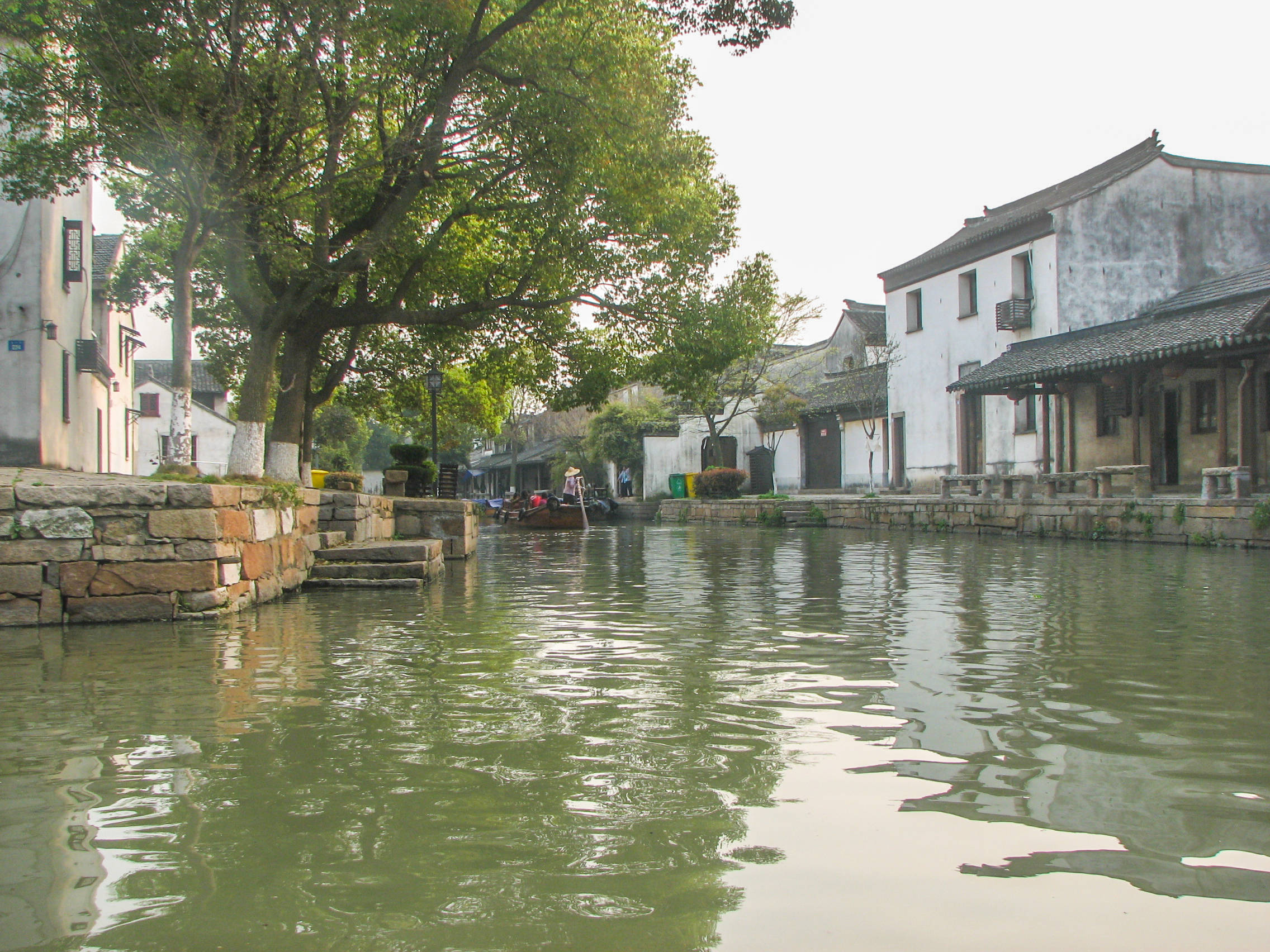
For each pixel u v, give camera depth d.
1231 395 17.27
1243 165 22.95
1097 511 16.06
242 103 9.70
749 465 38.25
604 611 7.45
